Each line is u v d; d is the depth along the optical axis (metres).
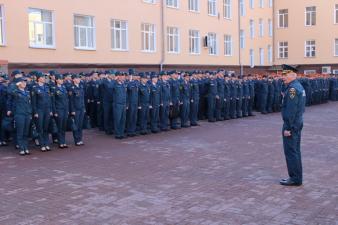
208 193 7.20
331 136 13.51
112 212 6.29
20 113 10.65
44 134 11.27
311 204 6.55
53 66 18.72
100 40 21.17
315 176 8.33
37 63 18.00
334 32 39.41
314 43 40.50
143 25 24.11
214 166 9.27
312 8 40.41
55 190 7.47
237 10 33.38
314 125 16.47
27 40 17.62
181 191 7.34
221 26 31.33
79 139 12.08
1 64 16.20
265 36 39.97
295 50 41.28
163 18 25.33
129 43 22.97
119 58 22.31
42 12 18.41
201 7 29.02
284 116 7.52
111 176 8.43
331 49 39.66
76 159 10.12
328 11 39.53
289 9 41.28
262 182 7.89
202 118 18.08
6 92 11.69
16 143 11.67
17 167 9.34
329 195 7.03
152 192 7.29
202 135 13.83
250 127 15.84
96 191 7.38
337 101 30.42
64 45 19.28
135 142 12.51
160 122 14.81
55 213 6.28
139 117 13.97
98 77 15.18
